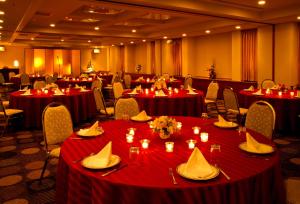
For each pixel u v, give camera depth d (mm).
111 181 1746
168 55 13797
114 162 2023
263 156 2162
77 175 1924
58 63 19578
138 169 1937
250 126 3432
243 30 10031
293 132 5738
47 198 3197
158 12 6809
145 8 6332
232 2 6902
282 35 8695
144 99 5988
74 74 20094
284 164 4137
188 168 1816
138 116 3514
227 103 5941
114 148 2408
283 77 8773
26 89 7445
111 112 5840
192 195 1646
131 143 2559
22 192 3338
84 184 1874
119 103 4176
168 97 5969
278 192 2012
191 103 6145
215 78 11398
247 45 9961
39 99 6223
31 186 3488
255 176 1813
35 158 4492
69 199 1989
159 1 5914
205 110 7055
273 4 7172
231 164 2000
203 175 1758
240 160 2082
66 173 2184
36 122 6277
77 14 8516
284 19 7949
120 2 5801
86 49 20516
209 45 11922
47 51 19219
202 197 1662
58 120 3504
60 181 2252
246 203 1756
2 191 3363
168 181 1736
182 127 3135
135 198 1688
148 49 15258
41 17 8375
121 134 2867
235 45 10312
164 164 2027
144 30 12047
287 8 7391
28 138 5676
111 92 12047
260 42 9312
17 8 6570
